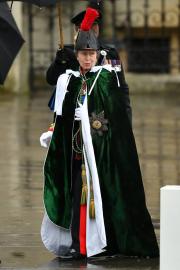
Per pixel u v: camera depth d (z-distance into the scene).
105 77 24.17
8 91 75.19
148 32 79.56
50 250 24.23
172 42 80.00
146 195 33.50
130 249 24.14
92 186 23.78
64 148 24.16
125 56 78.88
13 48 23.20
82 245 23.89
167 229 20.86
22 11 73.69
